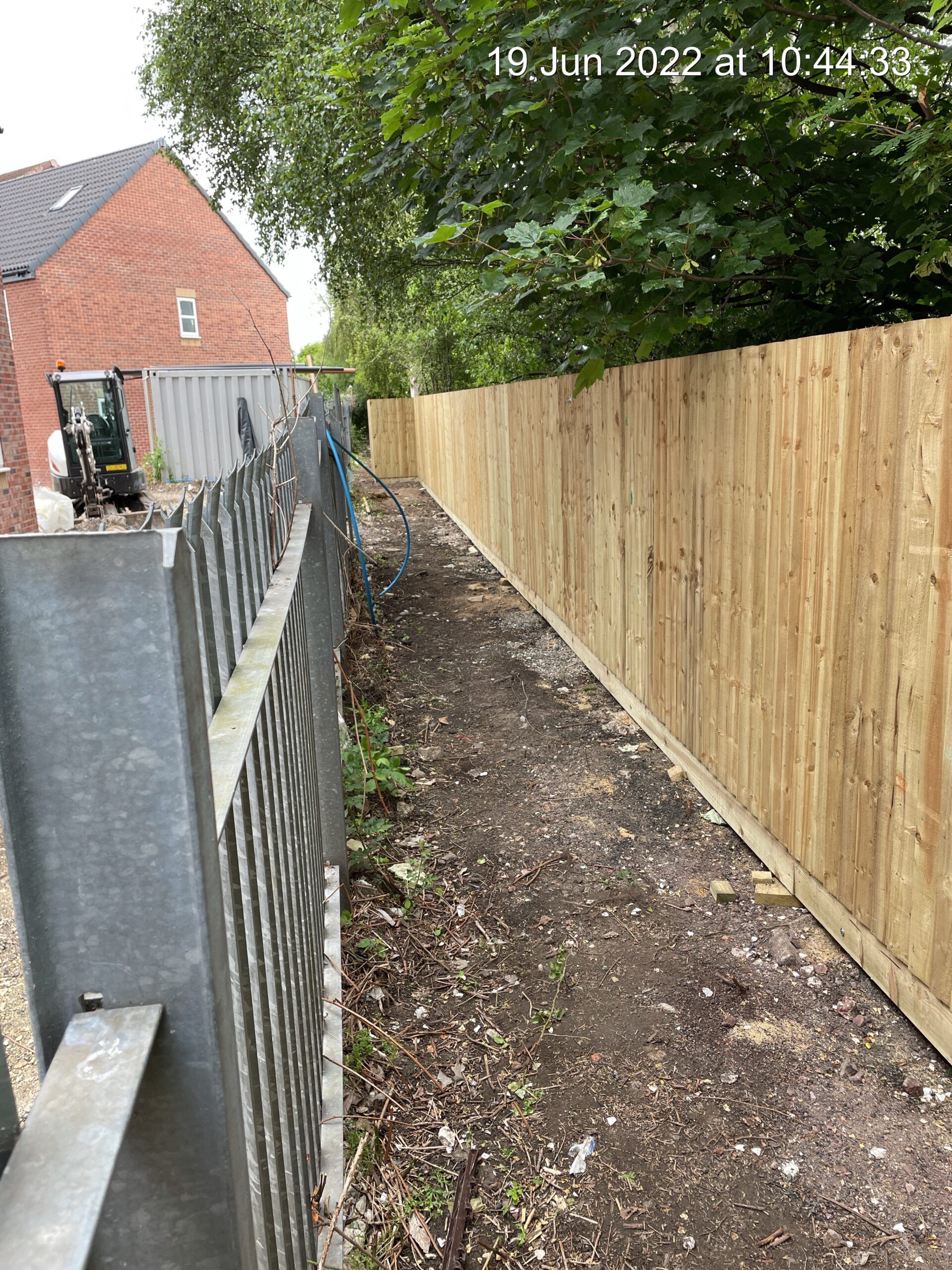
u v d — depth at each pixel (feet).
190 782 2.15
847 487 9.06
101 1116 1.88
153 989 2.25
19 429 32.73
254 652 5.30
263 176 42.70
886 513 8.40
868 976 9.64
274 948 4.65
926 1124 7.76
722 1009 9.37
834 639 9.57
